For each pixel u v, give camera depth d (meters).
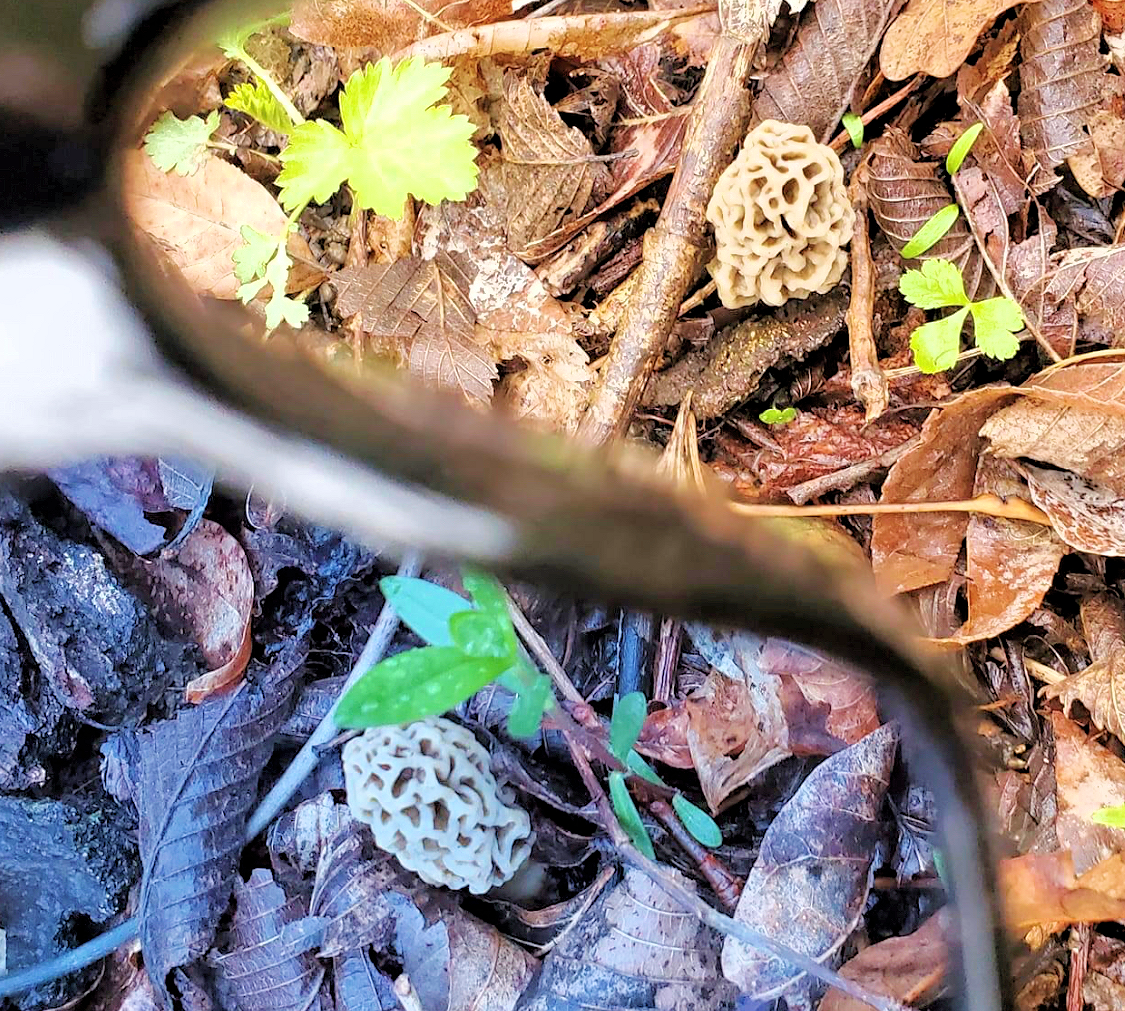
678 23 0.43
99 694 0.41
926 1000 0.38
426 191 0.41
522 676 0.37
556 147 0.44
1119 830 0.40
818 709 0.40
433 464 0.18
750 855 0.41
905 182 0.43
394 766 0.40
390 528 0.18
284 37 0.43
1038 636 0.42
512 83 0.44
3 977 0.41
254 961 0.41
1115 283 0.42
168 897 0.41
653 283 0.42
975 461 0.42
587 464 0.19
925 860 0.40
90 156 0.21
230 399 0.18
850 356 0.43
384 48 0.43
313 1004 0.41
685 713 0.41
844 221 0.42
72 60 0.22
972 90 0.44
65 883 0.41
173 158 0.41
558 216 0.44
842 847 0.40
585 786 0.42
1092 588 0.42
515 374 0.43
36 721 0.41
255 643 0.42
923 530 0.42
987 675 0.42
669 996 0.40
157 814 0.41
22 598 0.40
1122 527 0.41
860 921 0.40
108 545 0.41
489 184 0.44
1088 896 0.39
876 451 0.43
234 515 0.41
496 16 0.43
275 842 0.42
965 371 0.43
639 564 0.19
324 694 0.42
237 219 0.42
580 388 0.43
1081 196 0.43
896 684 0.33
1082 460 0.41
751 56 0.42
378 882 0.41
